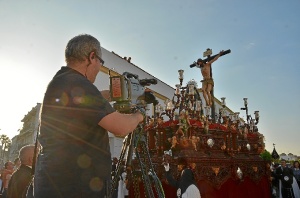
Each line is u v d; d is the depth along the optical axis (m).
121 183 7.54
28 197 1.56
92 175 1.41
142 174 2.00
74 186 1.35
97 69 1.70
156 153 5.52
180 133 4.93
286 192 9.70
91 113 1.43
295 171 11.32
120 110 1.78
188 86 6.20
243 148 6.29
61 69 1.64
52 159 1.39
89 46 1.63
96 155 1.45
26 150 3.18
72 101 1.45
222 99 8.14
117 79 1.79
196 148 4.93
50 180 1.35
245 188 5.69
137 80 1.98
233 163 5.45
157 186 2.02
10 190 2.99
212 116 8.17
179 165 4.61
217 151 5.37
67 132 1.43
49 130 1.47
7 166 7.82
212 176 4.91
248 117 8.55
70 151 1.40
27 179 2.99
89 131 1.45
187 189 4.23
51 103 1.51
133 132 1.93
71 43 1.65
